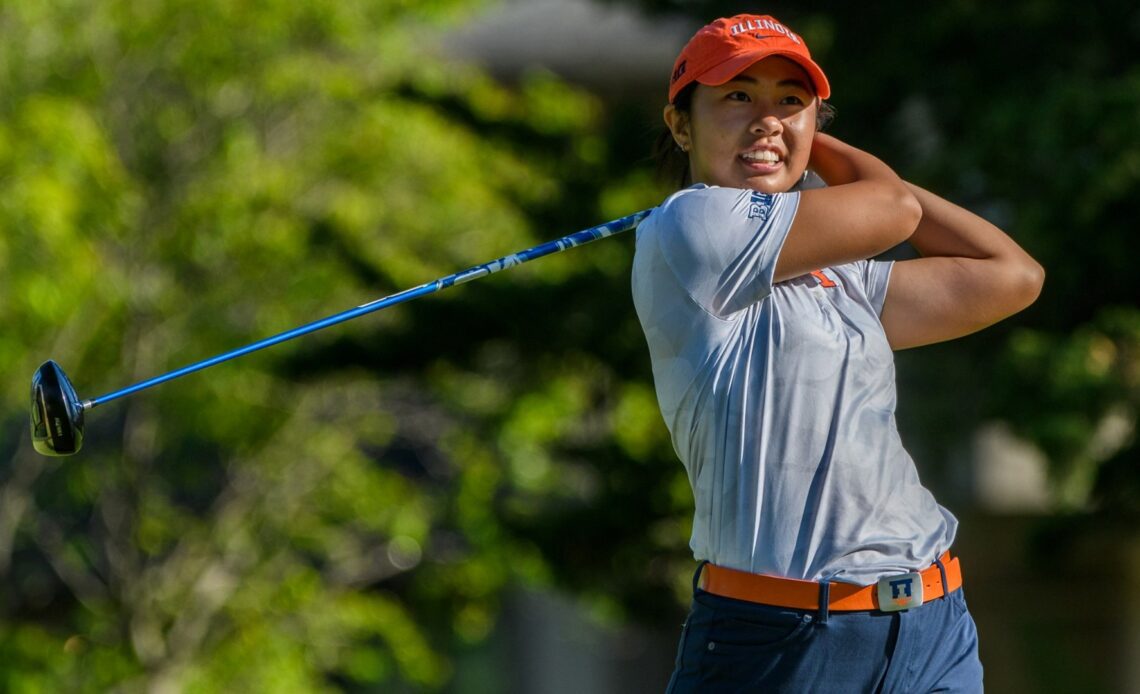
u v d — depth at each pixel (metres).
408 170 48.62
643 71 61.59
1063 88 30.88
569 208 41.56
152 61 45.81
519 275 41.59
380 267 47.72
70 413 13.03
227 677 48.34
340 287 47.88
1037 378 31.98
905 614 11.43
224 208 46.38
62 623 51.34
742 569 11.48
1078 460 32.12
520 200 49.03
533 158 47.84
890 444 11.63
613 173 41.25
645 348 40.72
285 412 49.50
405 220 49.31
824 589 11.29
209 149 47.00
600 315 40.25
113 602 48.75
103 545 51.22
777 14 36.91
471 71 50.75
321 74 46.69
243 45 45.72
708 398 11.53
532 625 62.88
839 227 11.41
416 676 50.75
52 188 38.94
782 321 11.59
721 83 11.91
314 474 50.66
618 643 59.78
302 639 50.25
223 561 49.91
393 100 47.94
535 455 49.22
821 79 11.98
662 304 11.69
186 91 47.00
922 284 12.47
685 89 12.34
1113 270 31.30
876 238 11.54
